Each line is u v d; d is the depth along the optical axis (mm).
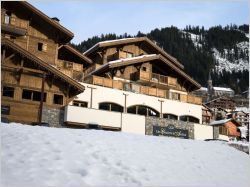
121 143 13023
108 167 10430
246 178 12664
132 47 40844
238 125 50719
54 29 32406
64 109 27984
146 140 14430
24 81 26812
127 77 37406
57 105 27734
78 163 10266
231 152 15766
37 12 30953
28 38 31469
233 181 11922
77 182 9109
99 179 9570
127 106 33531
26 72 26922
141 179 10102
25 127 13398
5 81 26219
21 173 9094
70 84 27781
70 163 10172
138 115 31609
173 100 36375
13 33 30641
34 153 10430
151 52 42000
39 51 31594
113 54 40062
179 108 36625
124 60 36250
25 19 31359
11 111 26016
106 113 29844
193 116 37375
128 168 10680
